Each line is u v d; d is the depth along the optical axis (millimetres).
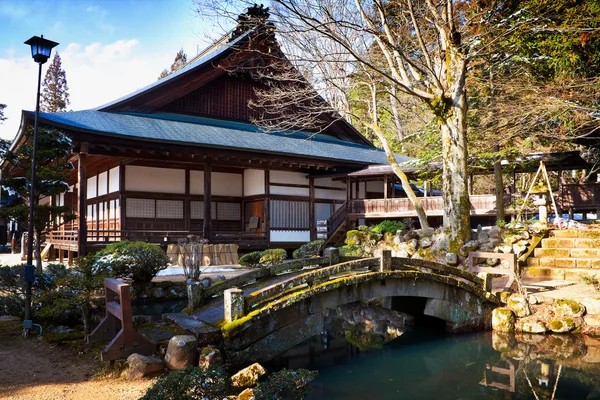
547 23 12438
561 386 6453
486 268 10117
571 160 16812
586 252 11508
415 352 8336
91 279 7133
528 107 13773
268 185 19219
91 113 16234
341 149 21984
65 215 11164
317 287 7031
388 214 18922
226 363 6062
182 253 14422
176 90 18984
